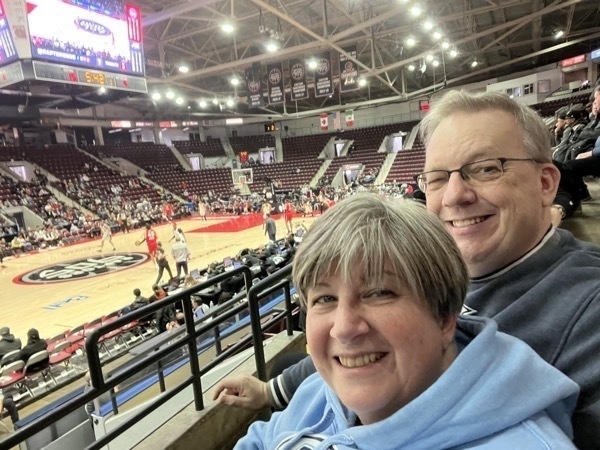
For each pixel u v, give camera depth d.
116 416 2.59
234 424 2.02
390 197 0.71
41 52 8.82
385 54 19.80
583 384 0.69
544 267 0.90
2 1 8.35
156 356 1.78
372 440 0.62
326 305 0.67
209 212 23.42
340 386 0.66
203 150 32.22
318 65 15.22
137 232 18.19
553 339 0.77
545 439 0.52
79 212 19.55
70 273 11.12
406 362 0.62
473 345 0.61
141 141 30.55
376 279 0.61
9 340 5.46
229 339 4.68
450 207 0.97
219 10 13.12
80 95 14.38
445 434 0.56
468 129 0.94
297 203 20.91
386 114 31.27
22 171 20.67
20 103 17.39
